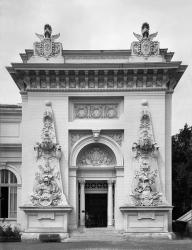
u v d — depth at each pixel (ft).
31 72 192.44
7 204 204.03
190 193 255.09
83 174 198.59
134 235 185.06
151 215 186.29
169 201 191.31
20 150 205.16
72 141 196.03
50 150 191.11
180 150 269.03
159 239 182.29
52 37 197.06
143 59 195.52
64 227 186.60
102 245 162.09
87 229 191.93
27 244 167.32
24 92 198.08
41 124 193.36
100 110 197.77
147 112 192.24
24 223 188.34
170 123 196.03
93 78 194.80
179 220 242.17
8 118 209.67
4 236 182.09
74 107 197.88
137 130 192.65
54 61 195.52
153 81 194.59
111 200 196.75
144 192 187.11
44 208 186.09
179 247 154.71
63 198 188.24
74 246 158.51
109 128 194.39
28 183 190.60
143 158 189.88
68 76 193.88
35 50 196.03
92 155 199.31
